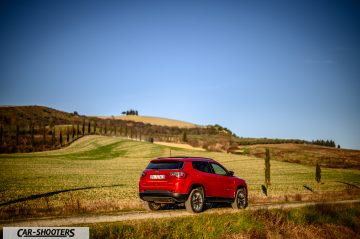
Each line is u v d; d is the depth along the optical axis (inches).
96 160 3838.6
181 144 5644.7
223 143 5575.8
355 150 5241.1
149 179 570.6
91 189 1441.9
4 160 3476.9
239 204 683.4
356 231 692.1
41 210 602.5
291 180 2437.3
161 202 573.6
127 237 433.7
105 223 467.8
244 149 5123.0
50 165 3144.7
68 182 1833.2
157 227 471.2
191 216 539.2
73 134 6102.4
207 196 597.9
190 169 573.6
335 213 741.3
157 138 6530.5
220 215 560.4
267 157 1642.5
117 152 4603.8
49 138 5994.1
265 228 561.0
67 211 588.7
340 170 3511.3
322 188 1926.7
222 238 505.0
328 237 620.4
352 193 1380.4
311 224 637.9
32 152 4667.8
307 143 6609.3
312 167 3560.5
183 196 553.0
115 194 1233.4
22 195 1195.3
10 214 546.3
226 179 648.4
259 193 1402.6
